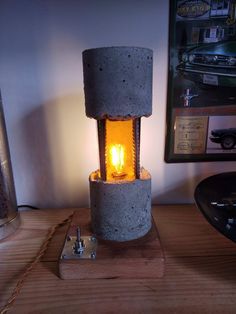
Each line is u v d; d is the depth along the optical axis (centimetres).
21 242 38
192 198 50
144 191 33
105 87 28
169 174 49
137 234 34
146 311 26
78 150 47
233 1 40
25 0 40
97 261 30
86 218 40
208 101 44
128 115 29
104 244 33
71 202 50
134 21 41
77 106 44
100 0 40
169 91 44
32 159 47
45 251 36
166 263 32
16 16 40
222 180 44
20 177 48
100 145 32
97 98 29
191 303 27
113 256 30
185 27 41
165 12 41
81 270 30
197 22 41
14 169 48
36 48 42
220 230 31
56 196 49
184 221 43
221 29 41
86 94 30
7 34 41
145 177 34
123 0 40
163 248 35
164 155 47
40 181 48
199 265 32
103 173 33
